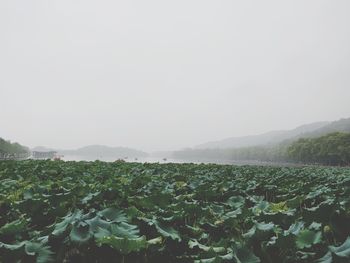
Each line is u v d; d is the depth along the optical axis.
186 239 5.33
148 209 7.63
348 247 4.13
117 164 23.05
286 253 4.78
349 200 7.93
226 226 6.43
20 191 9.58
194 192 10.23
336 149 104.69
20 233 5.19
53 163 21.02
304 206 8.91
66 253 4.98
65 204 7.70
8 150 104.50
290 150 134.62
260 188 12.03
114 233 4.86
